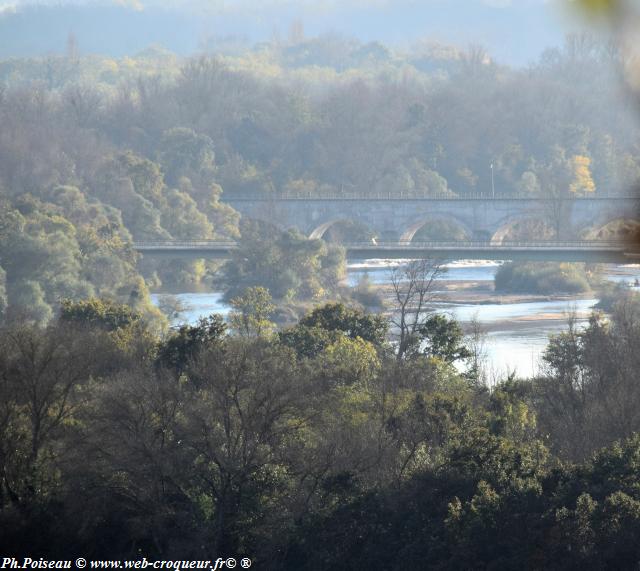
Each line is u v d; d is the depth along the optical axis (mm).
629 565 192875
